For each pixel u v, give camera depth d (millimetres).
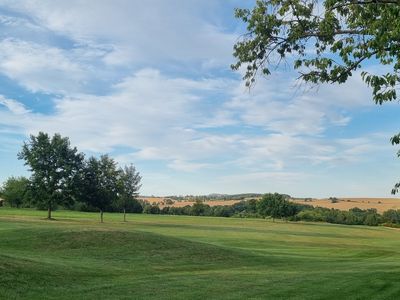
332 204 144625
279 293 14602
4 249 26781
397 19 11055
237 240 48750
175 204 155000
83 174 79188
